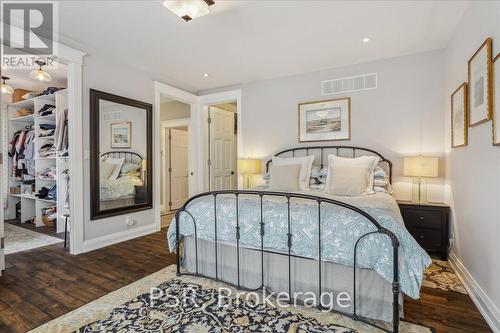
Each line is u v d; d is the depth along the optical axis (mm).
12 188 4828
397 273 1515
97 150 3201
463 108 2348
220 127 5293
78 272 2508
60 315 1801
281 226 1911
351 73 3680
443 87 3158
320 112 3875
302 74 4008
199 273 2404
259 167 4324
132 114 3666
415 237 2957
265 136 4309
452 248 2746
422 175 2969
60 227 3906
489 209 1804
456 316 1783
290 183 3125
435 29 2693
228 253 2242
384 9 2350
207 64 3646
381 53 3309
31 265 2680
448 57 2979
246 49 3172
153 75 3996
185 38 2879
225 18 2482
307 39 2920
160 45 3051
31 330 1639
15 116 4934
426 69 3252
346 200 2389
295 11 2371
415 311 1838
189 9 2080
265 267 2068
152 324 1692
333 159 3348
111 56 3342
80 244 3043
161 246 3303
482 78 1896
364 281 1729
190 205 2402
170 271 2523
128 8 2311
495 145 1681
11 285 2242
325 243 1760
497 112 1662
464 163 2367
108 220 3363
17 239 3605
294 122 4074
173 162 6078
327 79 3836
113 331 1627
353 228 1695
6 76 3922
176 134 6160
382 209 1952
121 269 2576
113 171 3414
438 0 2219
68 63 2979
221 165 5297
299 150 4027
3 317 1779
